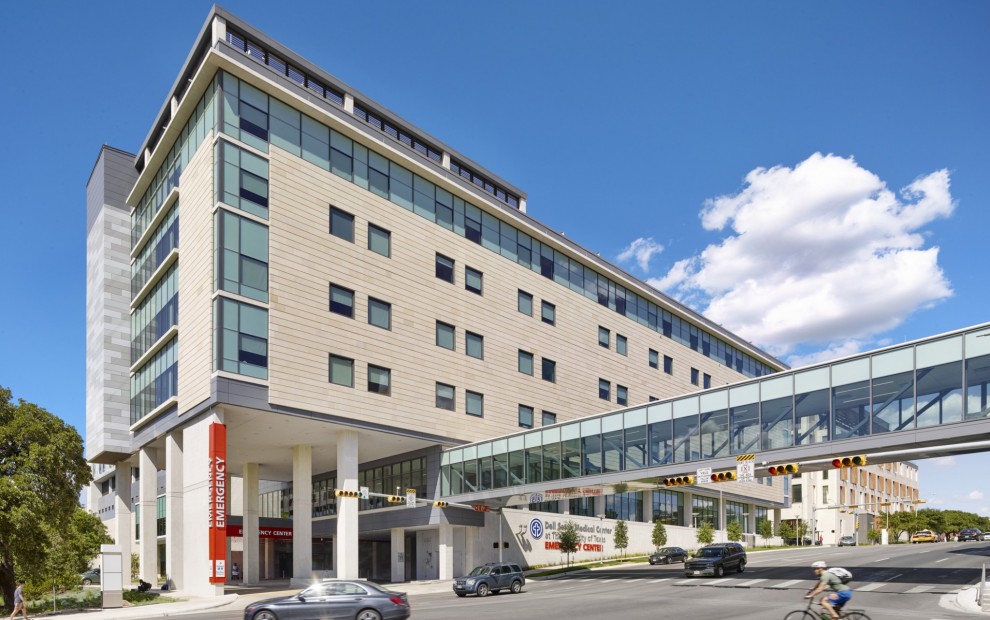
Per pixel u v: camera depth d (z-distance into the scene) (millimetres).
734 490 78750
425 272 48125
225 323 37344
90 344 59281
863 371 30016
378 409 43562
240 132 39875
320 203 42812
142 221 53344
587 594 29797
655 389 67938
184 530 39281
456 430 48219
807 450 30875
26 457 31797
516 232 56062
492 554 49312
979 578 30438
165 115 48594
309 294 41250
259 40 43625
